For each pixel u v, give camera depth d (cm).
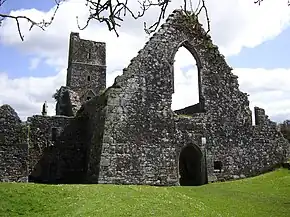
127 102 2059
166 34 2284
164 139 2103
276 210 1409
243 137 2369
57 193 1501
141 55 2177
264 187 1958
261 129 2455
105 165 1916
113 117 2003
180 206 1342
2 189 1471
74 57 4194
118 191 1555
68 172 2333
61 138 2372
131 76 2108
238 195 1716
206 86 2347
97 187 1641
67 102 3164
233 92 2423
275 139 2486
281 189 1886
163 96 2170
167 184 2038
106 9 564
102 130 1998
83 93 4100
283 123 3325
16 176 2130
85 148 2391
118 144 1973
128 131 2017
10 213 1248
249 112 2441
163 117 2136
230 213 1327
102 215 1196
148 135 2066
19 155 2170
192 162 2350
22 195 1427
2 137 2153
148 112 2100
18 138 2194
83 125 2439
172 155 2102
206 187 1961
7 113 2205
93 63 4259
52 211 1293
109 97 2027
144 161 2014
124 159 1966
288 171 2342
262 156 2397
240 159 2314
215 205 1453
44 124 2362
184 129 2184
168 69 2233
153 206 1312
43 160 2306
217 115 2322
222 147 2278
